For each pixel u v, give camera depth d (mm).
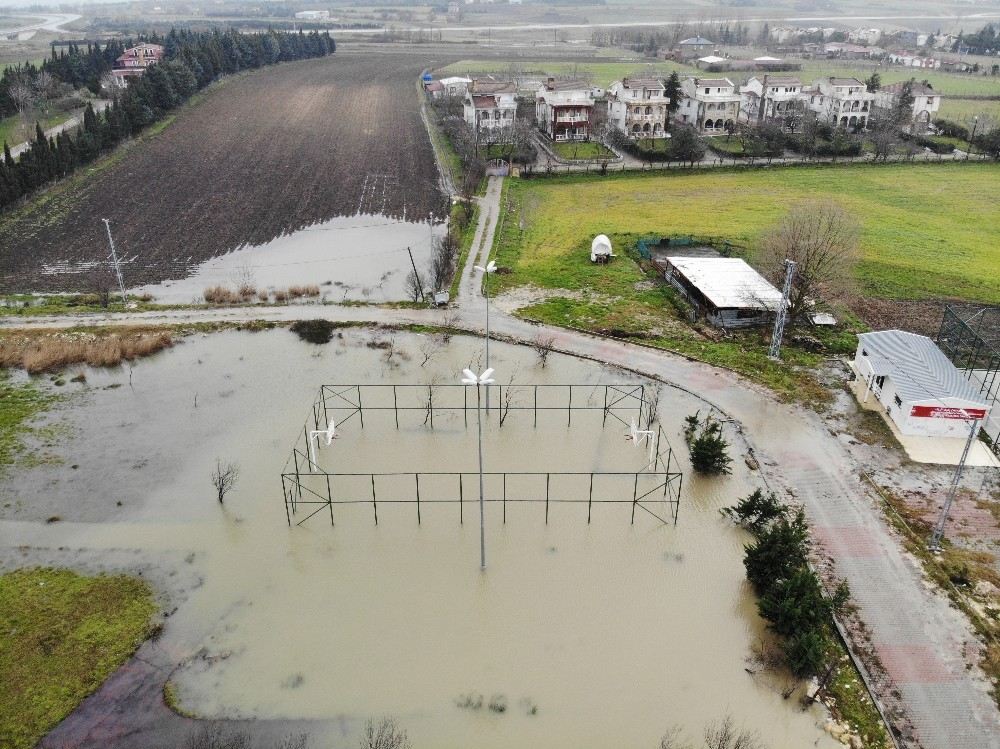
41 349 53469
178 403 48031
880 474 40938
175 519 37344
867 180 101688
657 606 32562
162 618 31531
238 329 58188
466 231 79062
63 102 129250
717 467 40438
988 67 199625
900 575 33688
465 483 40250
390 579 33844
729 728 27000
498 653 30125
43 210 85125
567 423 45750
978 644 30281
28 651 29703
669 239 75250
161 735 26531
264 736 26531
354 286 66500
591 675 29188
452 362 53062
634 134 121375
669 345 55031
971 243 78000
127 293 64500
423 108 142500
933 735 26688
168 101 126375
